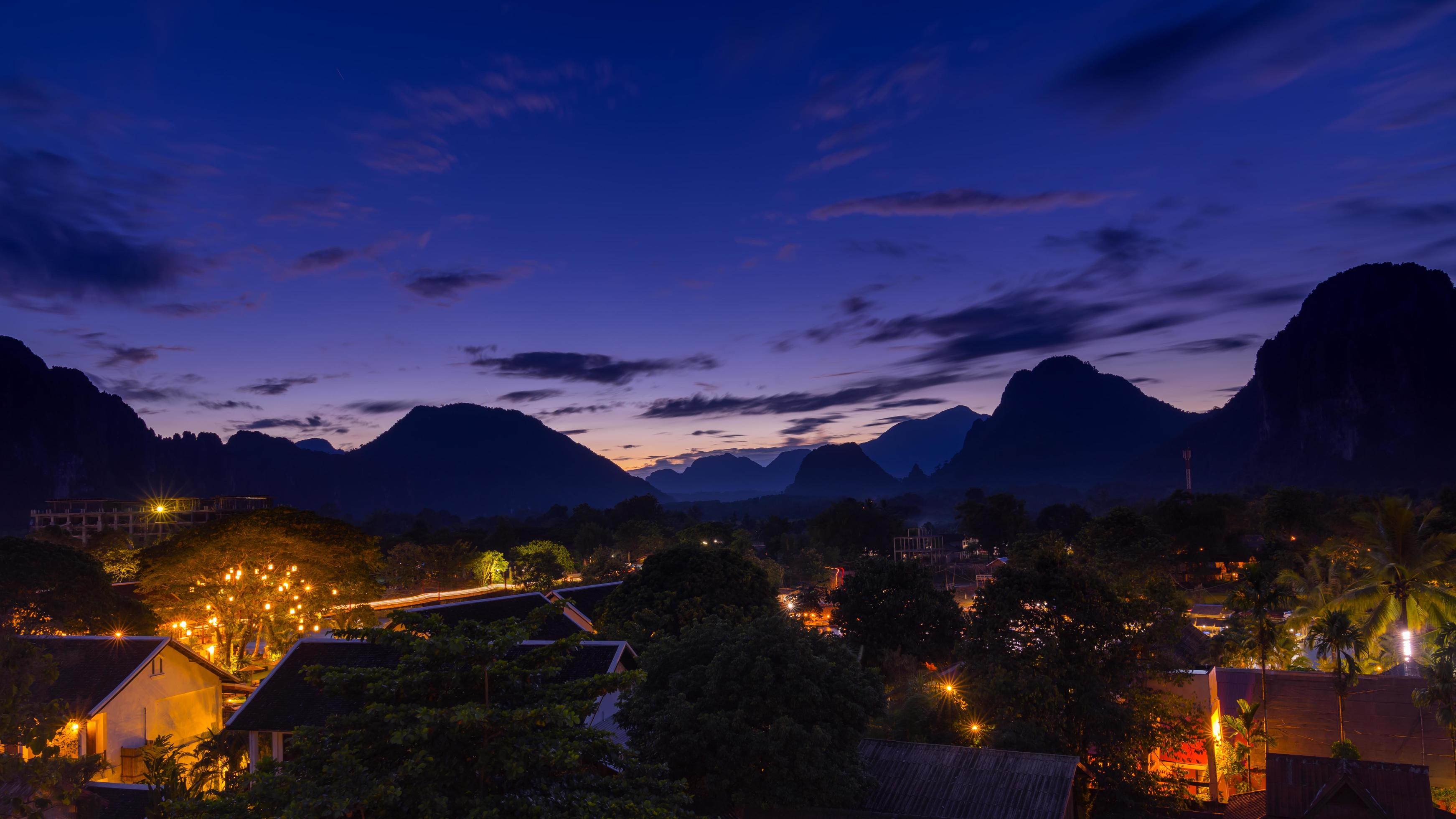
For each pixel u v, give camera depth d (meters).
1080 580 33.53
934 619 56.03
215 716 36.22
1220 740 37.97
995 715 33.53
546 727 14.94
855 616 57.22
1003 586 34.75
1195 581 115.19
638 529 149.12
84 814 20.66
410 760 13.29
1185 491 128.12
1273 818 28.58
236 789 14.95
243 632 52.72
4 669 17.28
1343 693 38.38
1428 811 27.19
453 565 116.88
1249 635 47.41
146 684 32.56
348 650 29.97
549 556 120.19
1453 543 47.69
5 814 16.31
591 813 14.20
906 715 37.22
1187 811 33.91
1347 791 28.14
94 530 135.00
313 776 14.12
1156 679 34.25
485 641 15.17
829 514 166.00
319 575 54.12
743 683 24.48
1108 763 31.59
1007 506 160.25
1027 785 24.59
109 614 47.19
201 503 136.12
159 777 23.55
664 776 19.28
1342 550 67.38
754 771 23.42
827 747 23.66
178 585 51.31
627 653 29.53
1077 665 32.72
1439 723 35.69
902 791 24.81
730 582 50.78
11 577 44.22
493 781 14.67
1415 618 48.19
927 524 154.62
